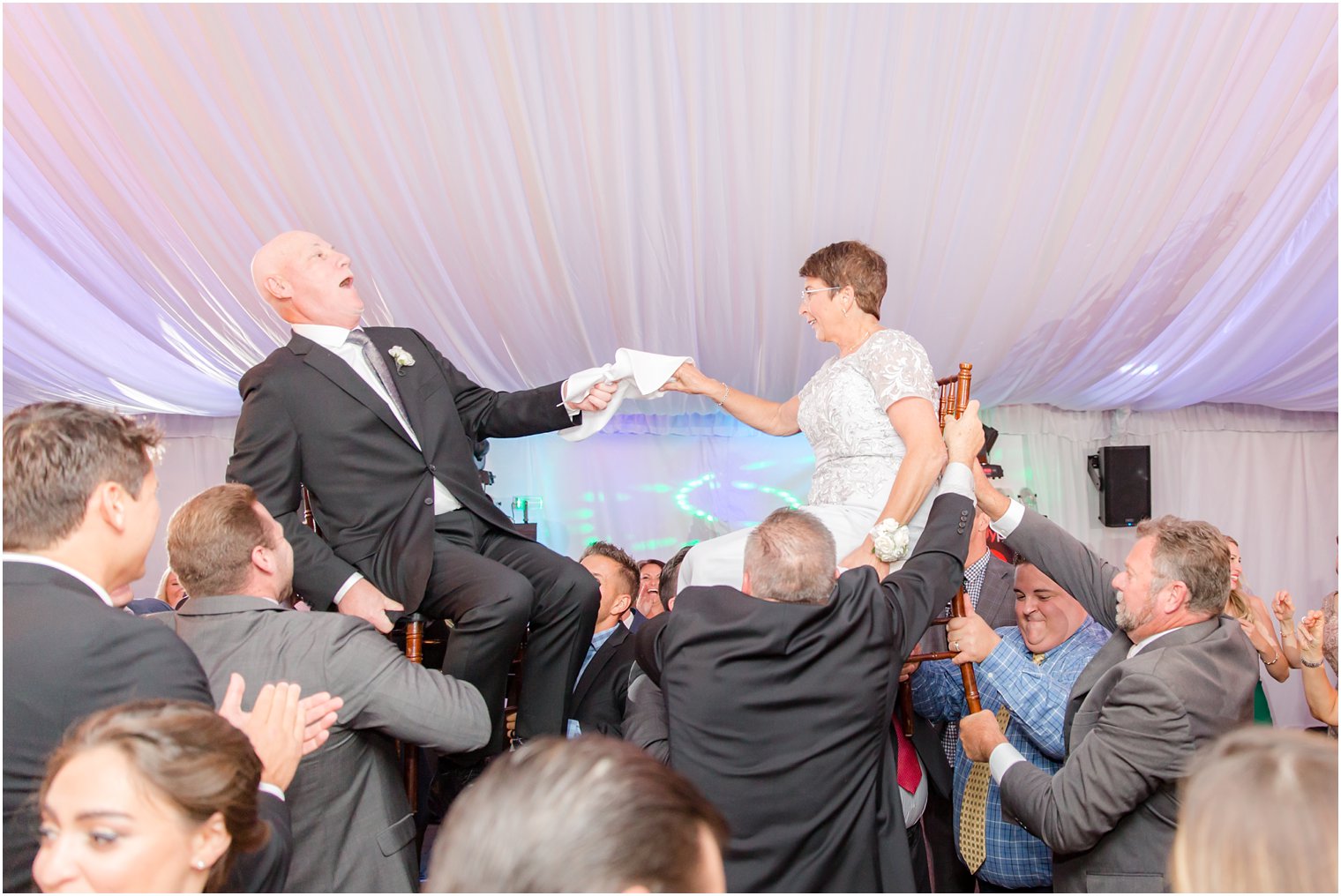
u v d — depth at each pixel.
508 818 0.74
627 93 3.87
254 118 3.89
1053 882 1.95
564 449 7.40
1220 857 0.86
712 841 0.79
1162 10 3.44
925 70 3.73
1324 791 0.84
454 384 2.43
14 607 1.32
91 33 3.51
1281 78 3.77
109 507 1.42
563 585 2.18
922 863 2.22
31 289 5.39
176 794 1.04
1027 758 2.27
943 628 2.48
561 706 2.17
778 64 3.75
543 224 4.59
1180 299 5.21
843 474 2.27
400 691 1.64
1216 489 7.28
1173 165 4.18
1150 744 1.73
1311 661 2.83
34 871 1.04
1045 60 3.68
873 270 2.35
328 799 1.64
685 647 1.72
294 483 2.10
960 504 2.03
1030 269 4.93
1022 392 6.80
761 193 4.41
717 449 7.40
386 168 4.20
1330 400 6.79
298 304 2.23
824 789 1.62
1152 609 1.95
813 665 1.66
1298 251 4.94
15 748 1.25
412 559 2.05
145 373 6.28
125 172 4.26
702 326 5.55
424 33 3.54
